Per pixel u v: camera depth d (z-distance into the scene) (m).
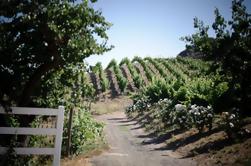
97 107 38.12
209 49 10.77
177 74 50.91
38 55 8.43
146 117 25.55
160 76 56.09
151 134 18.42
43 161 8.95
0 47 8.05
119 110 39.06
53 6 8.21
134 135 18.47
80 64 9.56
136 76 50.81
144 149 13.73
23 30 8.38
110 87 52.62
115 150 12.81
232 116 12.23
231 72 10.64
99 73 58.88
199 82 23.80
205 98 19.41
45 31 8.09
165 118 20.53
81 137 11.36
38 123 10.51
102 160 10.33
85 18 8.36
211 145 12.08
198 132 14.92
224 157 10.17
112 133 18.73
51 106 10.34
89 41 8.52
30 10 7.90
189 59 66.88
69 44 8.29
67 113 11.47
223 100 18.12
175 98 22.59
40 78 8.78
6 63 8.39
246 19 10.53
